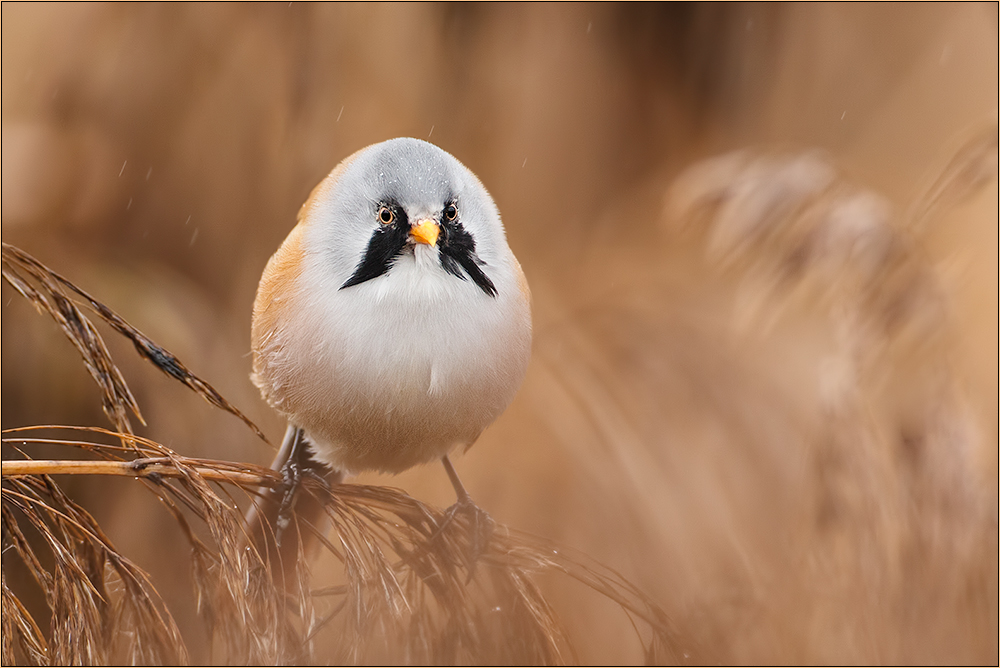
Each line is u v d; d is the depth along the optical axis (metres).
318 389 6.70
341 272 6.61
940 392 8.90
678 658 6.52
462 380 6.61
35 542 9.02
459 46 15.07
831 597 8.56
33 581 9.01
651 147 16.38
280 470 7.23
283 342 6.77
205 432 11.24
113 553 5.57
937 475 8.63
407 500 6.29
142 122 13.38
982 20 15.86
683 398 11.96
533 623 6.21
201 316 12.28
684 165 16.28
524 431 12.21
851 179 10.08
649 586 10.70
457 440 7.07
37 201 12.48
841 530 8.62
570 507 11.62
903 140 16.00
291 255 6.88
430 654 5.93
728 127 16.42
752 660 8.56
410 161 6.57
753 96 16.36
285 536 6.39
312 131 13.78
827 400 8.89
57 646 5.22
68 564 5.32
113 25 13.43
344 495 6.19
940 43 16.05
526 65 15.64
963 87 15.86
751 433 11.61
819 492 8.77
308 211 6.99
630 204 16.31
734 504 11.20
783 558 9.68
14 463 5.10
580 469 11.75
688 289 13.42
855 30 16.25
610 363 12.40
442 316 6.55
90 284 11.80
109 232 12.88
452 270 6.58
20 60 13.23
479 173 15.53
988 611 8.55
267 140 13.73
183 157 13.43
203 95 13.62
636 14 16.08
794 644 8.51
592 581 6.43
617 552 11.15
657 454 11.68
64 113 13.21
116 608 5.62
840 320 9.27
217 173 13.51
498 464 12.11
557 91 15.88
